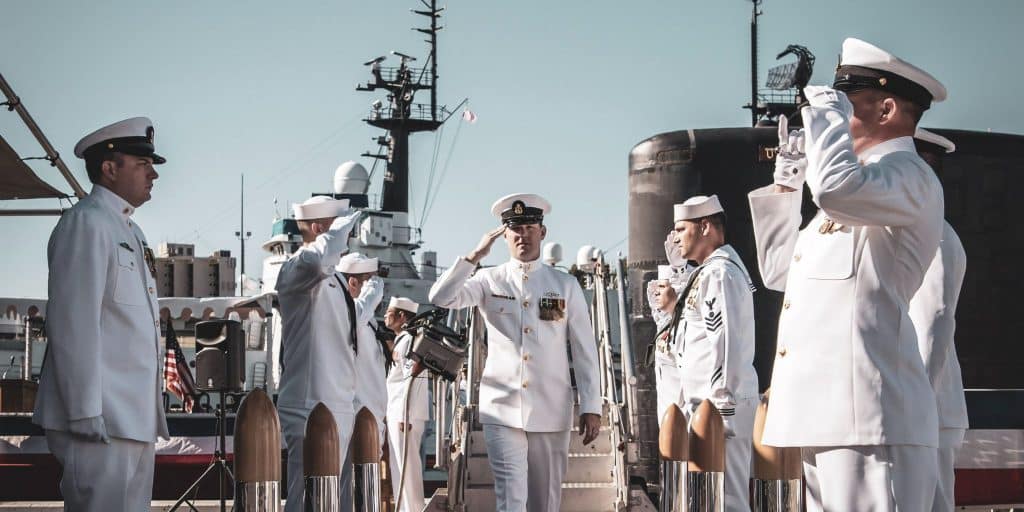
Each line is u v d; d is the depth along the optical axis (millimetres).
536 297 8094
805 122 3893
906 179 3816
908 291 3951
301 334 7438
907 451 3828
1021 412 10555
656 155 10727
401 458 11211
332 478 3967
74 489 5297
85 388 5168
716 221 7188
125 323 5496
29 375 15242
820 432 3879
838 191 3727
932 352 5062
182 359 13375
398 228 27484
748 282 6723
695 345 6781
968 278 10602
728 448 6688
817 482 4016
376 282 10516
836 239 4039
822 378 3928
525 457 7949
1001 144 10805
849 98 4172
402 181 29922
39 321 16781
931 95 4141
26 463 12641
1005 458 10547
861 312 3922
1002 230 10680
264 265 24125
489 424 7938
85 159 5711
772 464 3945
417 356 8016
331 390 7414
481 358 10117
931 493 3896
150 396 5582
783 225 4566
